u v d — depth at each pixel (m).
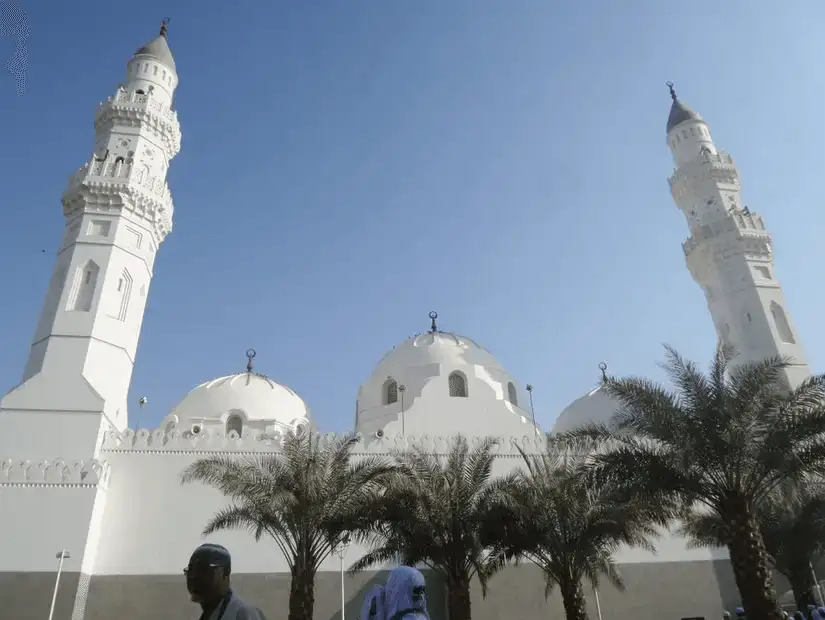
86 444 36.25
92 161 46.06
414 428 45.59
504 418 46.94
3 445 35.47
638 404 22.12
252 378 51.19
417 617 5.68
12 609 30.84
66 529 33.00
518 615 36.69
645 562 39.81
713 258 52.31
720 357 22.53
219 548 5.10
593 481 22.58
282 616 34.41
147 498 36.28
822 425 20.19
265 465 28.05
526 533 25.64
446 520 25.59
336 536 26.28
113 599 33.50
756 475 21.83
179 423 46.25
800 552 29.06
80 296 41.16
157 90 52.12
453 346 53.75
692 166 56.94
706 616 38.69
